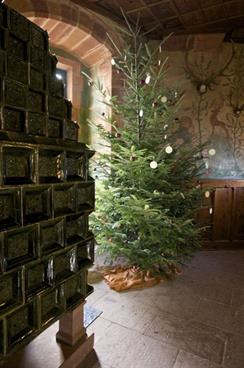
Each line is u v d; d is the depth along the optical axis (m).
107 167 2.24
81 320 1.26
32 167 0.84
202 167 2.29
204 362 1.27
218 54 2.91
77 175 1.08
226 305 1.78
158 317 1.63
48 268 0.94
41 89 0.96
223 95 2.96
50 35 2.35
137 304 1.77
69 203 1.03
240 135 2.98
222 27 2.76
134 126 2.07
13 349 0.82
